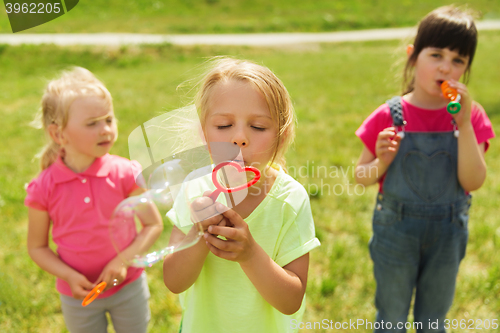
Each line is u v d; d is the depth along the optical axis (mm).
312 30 18219
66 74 1739
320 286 2459
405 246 1785
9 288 2475
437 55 1762
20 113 6844
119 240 1151
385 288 1864
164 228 1145
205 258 1187
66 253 1659
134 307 1722
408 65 1931
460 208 1776
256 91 1100
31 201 1657
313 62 11508
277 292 1119
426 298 1885
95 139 1628
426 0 22859
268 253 1229
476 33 1770
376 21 19344
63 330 2211
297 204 1252
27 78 10750
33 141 5359
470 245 2844
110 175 1694
